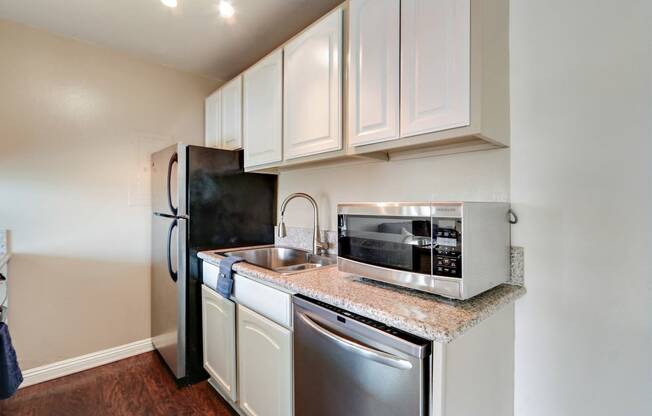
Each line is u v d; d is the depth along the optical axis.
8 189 1.94
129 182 2.37
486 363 1.03
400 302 1.01
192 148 2.03
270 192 2.40
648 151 0.95
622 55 0.99
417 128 1.13
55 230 2.09
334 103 1.45
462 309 0.95
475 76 1.01
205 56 2.38
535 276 1.17
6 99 1.92
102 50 2.25
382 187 1.68
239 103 2.19
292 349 1.29
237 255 2.06
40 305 2.04
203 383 2.03
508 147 1.23
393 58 1.20
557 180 1.12
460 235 0.95
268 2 1.74
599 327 1.04
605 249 1.02
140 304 2.43
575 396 1.08
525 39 1.18
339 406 1.04
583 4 1.06
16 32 1.95
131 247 2.39
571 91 1.09
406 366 0.83
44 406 1.80
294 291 1.27
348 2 1.41
